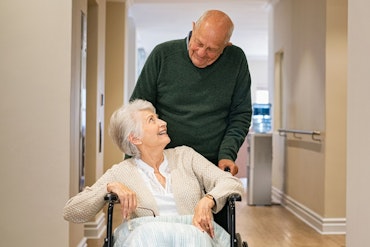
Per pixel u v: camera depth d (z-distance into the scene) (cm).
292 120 536
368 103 221
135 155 192
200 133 209
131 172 187
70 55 272
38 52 271
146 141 187
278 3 608
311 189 461
